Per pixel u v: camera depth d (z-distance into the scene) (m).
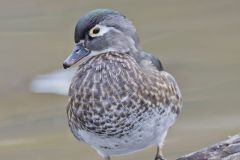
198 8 20.88
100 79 10.31
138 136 10.30
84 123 10.33
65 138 15.39
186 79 17.34
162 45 19.09
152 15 20.50
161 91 10.35
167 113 10.41
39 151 14.83
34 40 19.56
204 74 17.62
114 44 10.70
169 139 14.91
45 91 17.12
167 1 21.19
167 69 17.92
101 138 10.33
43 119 16.19
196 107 16.16
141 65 10.52
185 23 20.12
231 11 20.64
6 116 16.39
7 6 20.95
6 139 15.47
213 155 10.35
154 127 10.33
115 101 10.17
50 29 20.08
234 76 17.42
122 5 20.97
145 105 10.21
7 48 19.27
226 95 16.62
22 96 17.11
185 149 14.48
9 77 17.89
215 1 21.12
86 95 10.27
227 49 18.81
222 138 14.88
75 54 10.78
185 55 18.55
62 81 17.31
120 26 10.78
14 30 20.09
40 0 21.11
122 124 10.20
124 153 10.63
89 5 21.00
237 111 15.95
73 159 14.41
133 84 10.23
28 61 18.56
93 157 14.47
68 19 20.34
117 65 10.40
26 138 15.47
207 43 19.11
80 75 10.48
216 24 20.05
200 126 15.43
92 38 10.75
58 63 18.42
